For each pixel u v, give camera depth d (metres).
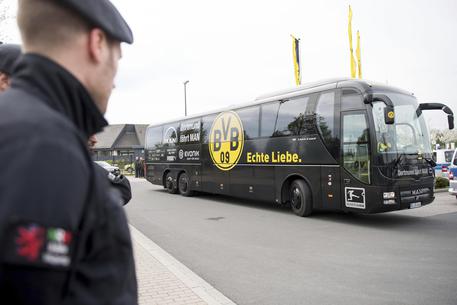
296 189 11.05
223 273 5.85
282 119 11.46
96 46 1.13
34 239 0.80
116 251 1.03
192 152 16.41
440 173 21.88
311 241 7.89
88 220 0.93
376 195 8.83
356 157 9.27
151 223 10.44
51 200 0.84
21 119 0.90
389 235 8.34
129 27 1.28
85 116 1.13
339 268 6.00
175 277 5.28
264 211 12.26
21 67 1.07
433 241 7.73
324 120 10.11
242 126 13.20
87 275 0.94
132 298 1.11
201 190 15.82
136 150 36.62
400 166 8.99
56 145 0.89
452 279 5.38
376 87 9.45
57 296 0.84
